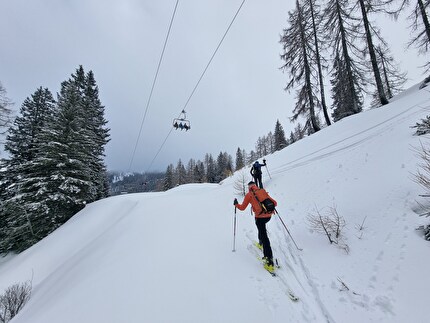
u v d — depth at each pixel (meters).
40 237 15.62
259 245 4.64
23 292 6.86
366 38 14.68
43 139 17.34
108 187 32.97
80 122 20.39
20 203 15.98
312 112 16.84
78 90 27.73
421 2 12.96
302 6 17.89
